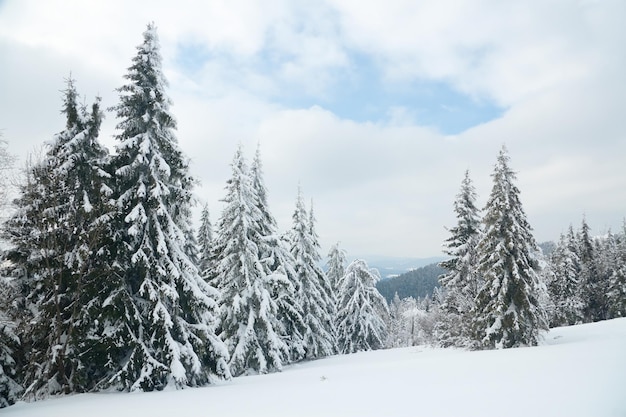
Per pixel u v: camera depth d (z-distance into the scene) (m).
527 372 10.88
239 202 24.31
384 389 10.36
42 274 15.38
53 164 15.85
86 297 15.09
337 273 47.69
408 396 8.99
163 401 11.12
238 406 9.49
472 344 26.47
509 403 7.32
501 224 26.16
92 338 14.05
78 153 16.27
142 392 13.60
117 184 16.22
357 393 10.07
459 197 33.50
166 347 14.58
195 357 15.34
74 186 16.44
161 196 16.17
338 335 41.62
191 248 22.56
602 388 7.79
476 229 32.41
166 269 15.54
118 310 14.37
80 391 14.60
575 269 51.84
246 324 24.06
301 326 30.06
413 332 89.69
